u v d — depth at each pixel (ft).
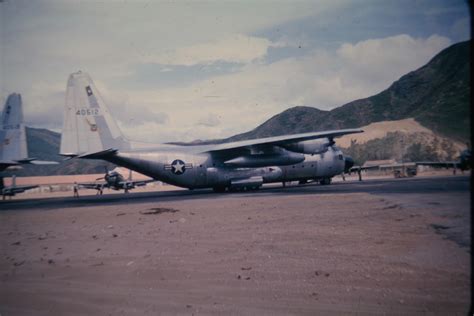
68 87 88.07
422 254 27.86
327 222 41.68
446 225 36.27
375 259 27.50
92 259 32.19
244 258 29.81
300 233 36.91
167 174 90.43
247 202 65.98
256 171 97.19
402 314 19.43
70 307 22.66
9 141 107.65
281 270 26.55
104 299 23.61
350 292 22.39
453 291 21.59
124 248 35.27
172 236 39.32
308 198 67.21
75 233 44.60
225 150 92.53
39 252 35.63
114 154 88.74
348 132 91.50
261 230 39.50
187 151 93.25
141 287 25.22
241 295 22.94
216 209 58.59
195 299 22.82
